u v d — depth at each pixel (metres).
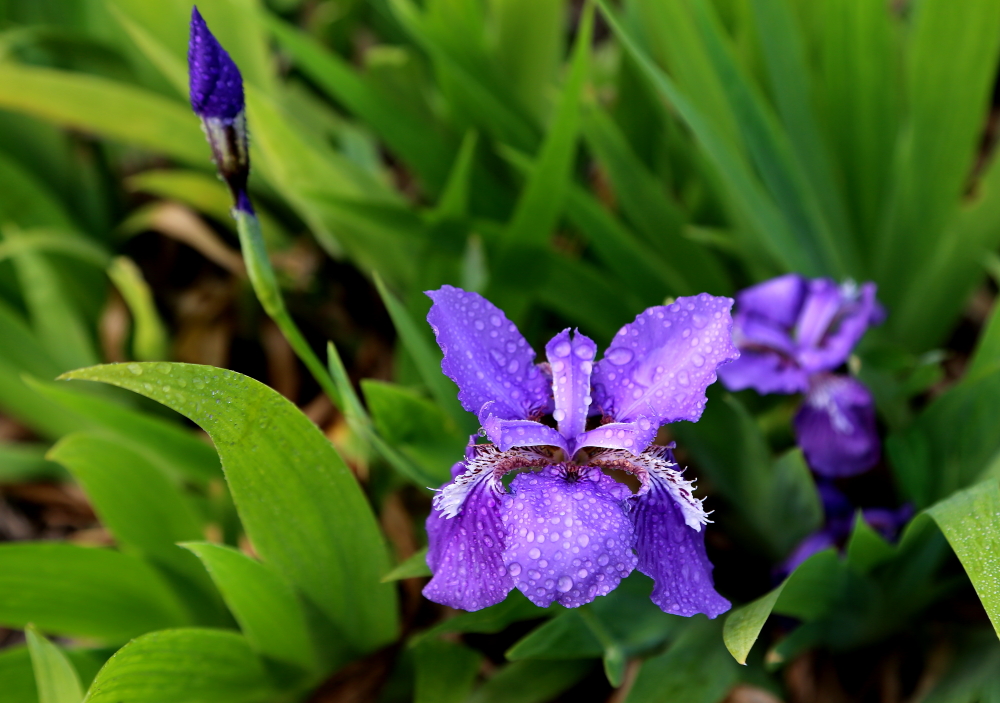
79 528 0.71
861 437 0.58
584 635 0.53
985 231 0.66
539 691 0.55
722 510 0.61
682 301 0.49
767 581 0.61
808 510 0.56
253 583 0.52
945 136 0.64
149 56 0.73
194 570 0.60
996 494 0.50
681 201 0.72
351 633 0.56
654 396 0.49
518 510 0.47
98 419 0.60
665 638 0.56
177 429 0.61
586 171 0.79
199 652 0.53
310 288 0.73
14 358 0.68
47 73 0.67
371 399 0.55
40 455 0.69
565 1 0.72
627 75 0.71
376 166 0.74
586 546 0.46
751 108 0.61
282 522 0.52
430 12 0.68
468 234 0.62
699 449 0.58
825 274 0.64
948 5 0.61
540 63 0.74
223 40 0.72
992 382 0.56
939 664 0.58
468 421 0.55
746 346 0.60
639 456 0.50
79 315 0.73
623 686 0.57
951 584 0.58
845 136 0.67
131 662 0.51
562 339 0.50
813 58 0.69
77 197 0.78
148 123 0.70
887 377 0.61
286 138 0.65
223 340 0.73
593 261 0.72
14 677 0.55
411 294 0.65
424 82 0.76
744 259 0.67
